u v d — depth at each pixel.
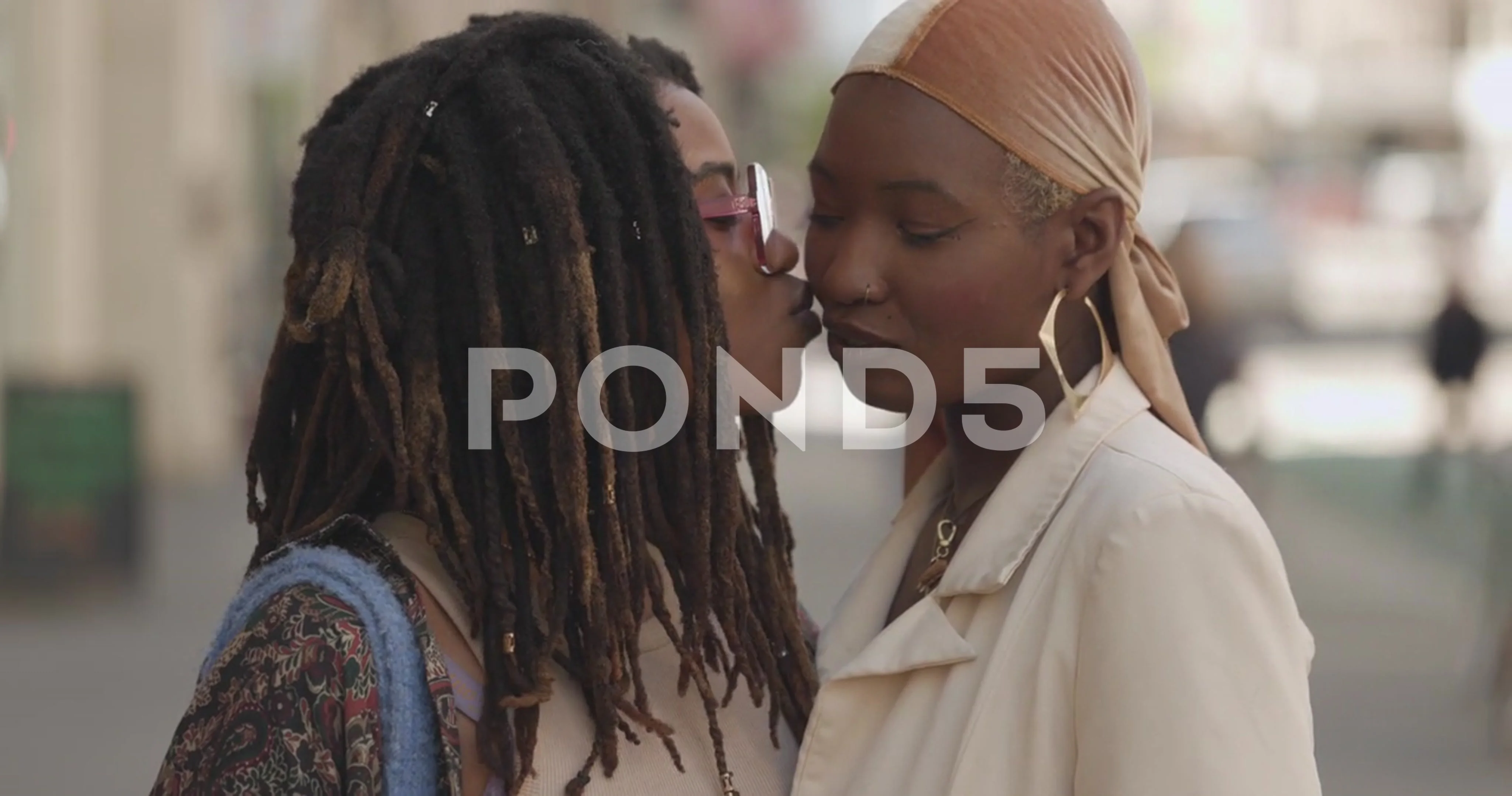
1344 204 44.62
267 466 3.01
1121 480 2.71
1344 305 41.06
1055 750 2.67
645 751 2.86
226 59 21.66
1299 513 18.94
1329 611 14.17
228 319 21.83
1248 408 13.89
